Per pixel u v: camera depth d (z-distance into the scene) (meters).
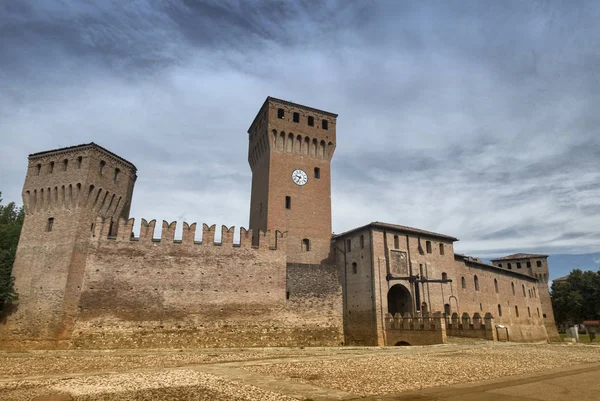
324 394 15.43
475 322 46.31
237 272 46.09
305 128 65.31
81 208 42.59
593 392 15.39
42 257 41.97
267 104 64.00
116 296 41.19
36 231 43.50
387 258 54.84
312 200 62.56
